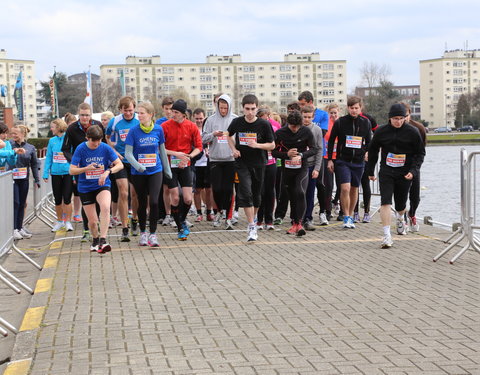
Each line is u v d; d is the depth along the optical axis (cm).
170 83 15062
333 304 645
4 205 858
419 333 545
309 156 1080
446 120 17962
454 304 639
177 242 1048
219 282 752
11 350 552
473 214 865
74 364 486
